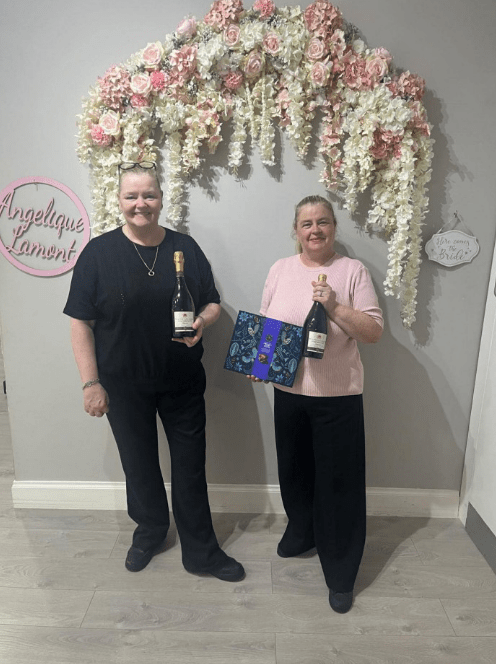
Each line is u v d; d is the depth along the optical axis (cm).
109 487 243
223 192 212
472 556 216
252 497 243
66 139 207
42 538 223
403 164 195
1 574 201
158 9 196
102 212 207
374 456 238
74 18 197
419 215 204
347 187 204
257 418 235
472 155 205
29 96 204
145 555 207
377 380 228
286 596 193
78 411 235
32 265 220
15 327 227
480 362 221
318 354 171
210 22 192
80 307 179
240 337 184
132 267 177
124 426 193
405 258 214
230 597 192
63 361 230
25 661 165
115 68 194
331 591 189
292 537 210
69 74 202
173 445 197
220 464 241
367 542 224
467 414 232
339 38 192
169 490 245
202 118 196
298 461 195
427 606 189
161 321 180
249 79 200
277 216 214
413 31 196
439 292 219
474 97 200
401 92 195
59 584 197
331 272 180
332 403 177
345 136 204
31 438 239
